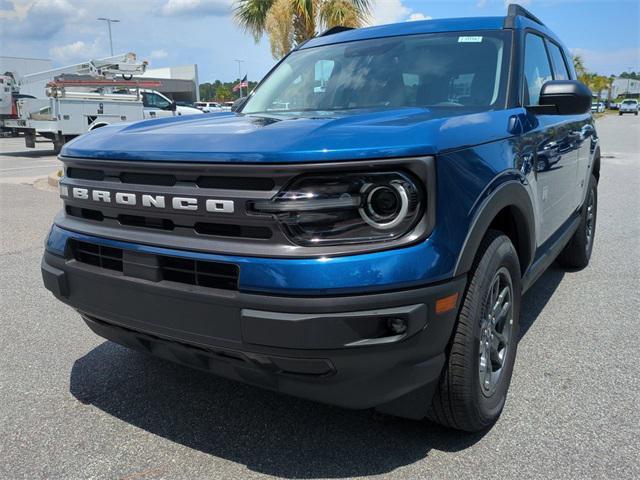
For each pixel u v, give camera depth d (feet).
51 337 13.07
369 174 6.78
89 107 56.65
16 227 25.09
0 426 9.34
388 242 6.81
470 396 8.05
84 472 8.13
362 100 11.26
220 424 9.32
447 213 7.14
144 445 8.77
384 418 9.32
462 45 11.43
